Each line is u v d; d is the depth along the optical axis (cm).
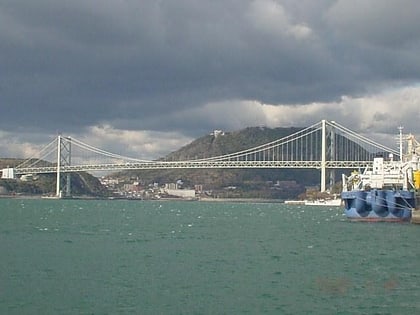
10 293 5072
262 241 10031
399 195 14725
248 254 7975
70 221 15325
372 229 12975
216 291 5250
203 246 9019
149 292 5178
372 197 15025
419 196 14950
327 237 10988
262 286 5506
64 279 5750
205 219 17612
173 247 8812
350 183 17150
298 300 4925
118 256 7575
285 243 9675
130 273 6162
